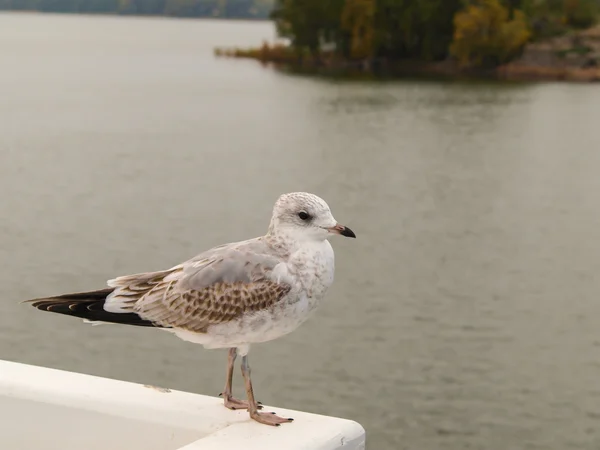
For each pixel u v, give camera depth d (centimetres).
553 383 2009
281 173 4666
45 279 2747
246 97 7931
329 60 10906
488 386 1989
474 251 3216
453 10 10119
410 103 7475
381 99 7712
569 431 1789
